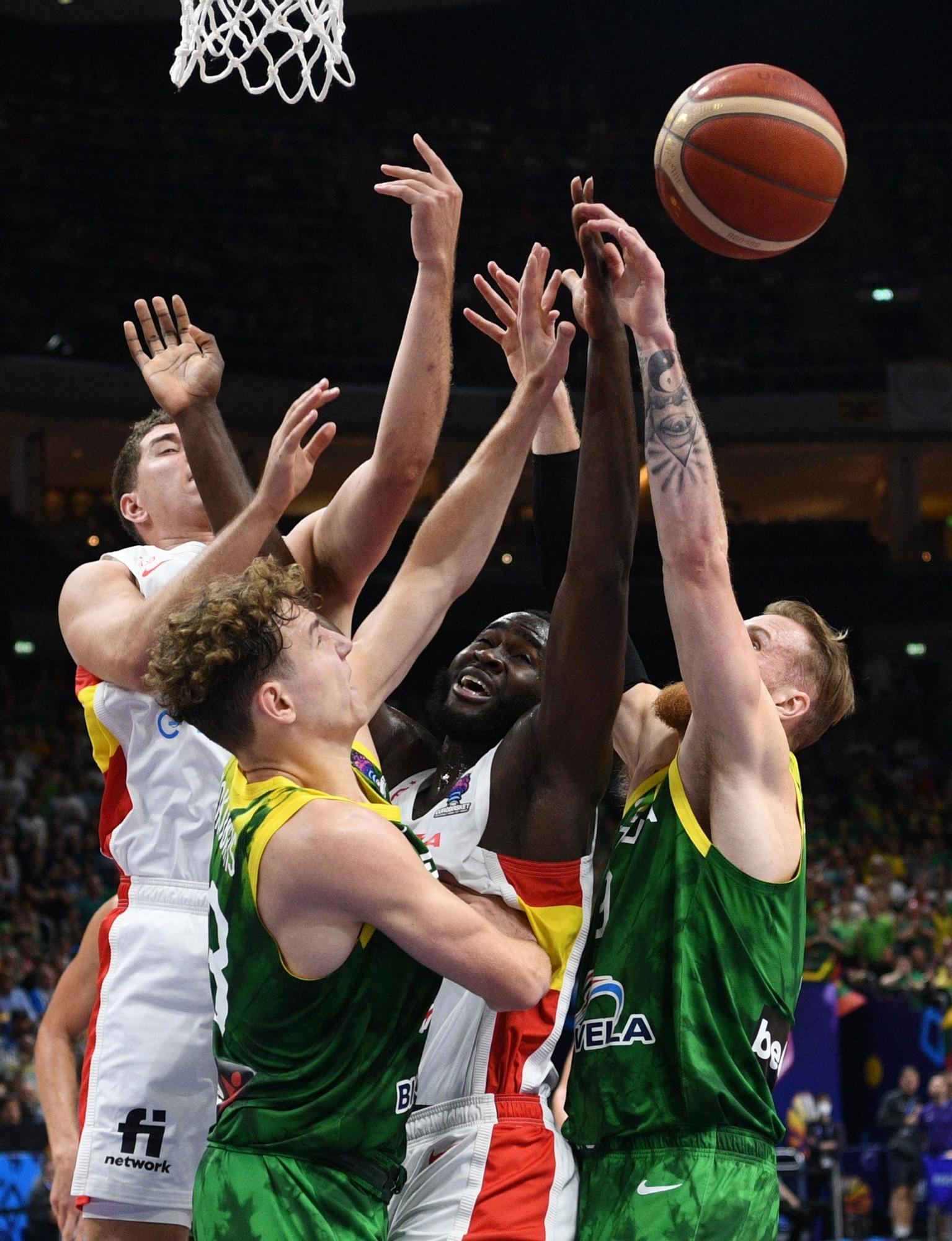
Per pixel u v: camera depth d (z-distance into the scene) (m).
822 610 16.81
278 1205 1.78
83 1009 2.95
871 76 20.11
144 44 18.97
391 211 19.00
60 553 15.90
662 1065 2.11
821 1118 7.98
